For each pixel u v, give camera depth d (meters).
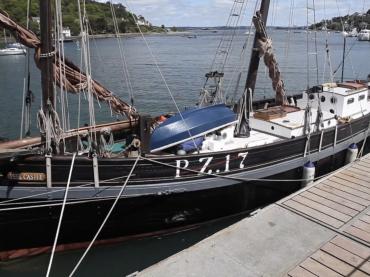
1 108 28.42
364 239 8.57
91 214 9.79
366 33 73.81
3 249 9.66
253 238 8.53
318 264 7.69
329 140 13.88
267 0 12.23
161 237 11.15
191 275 7.32
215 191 11.09
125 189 9.84
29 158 8.98
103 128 11.75
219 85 14.13
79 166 9.32
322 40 104.44
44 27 8.82
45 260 10.12
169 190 10.32
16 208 9.15
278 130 13.17
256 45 12.45
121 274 9.91
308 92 15.30
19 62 53.12
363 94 16.47
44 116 9.18
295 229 8.92
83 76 10.95
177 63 56.12
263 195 12.30
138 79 41.53
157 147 10.81
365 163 13.12
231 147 12.02
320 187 11.16
